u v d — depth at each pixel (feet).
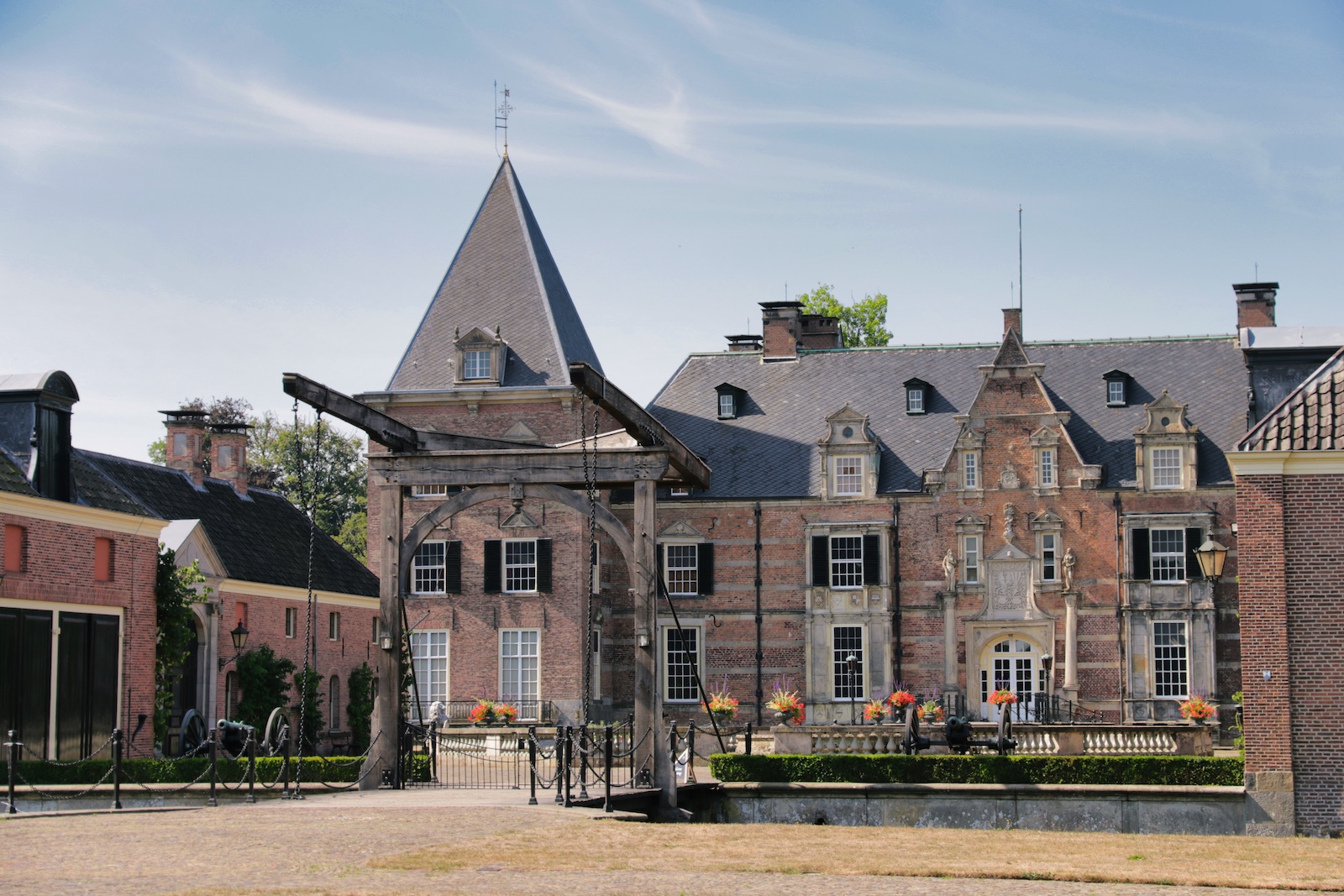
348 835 63.72
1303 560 94.58
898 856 64.03
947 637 160.15
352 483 279.49
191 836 63.16
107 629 114.42
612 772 107.45
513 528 160.56
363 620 170.40
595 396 82.69
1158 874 60.49
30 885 50.42
